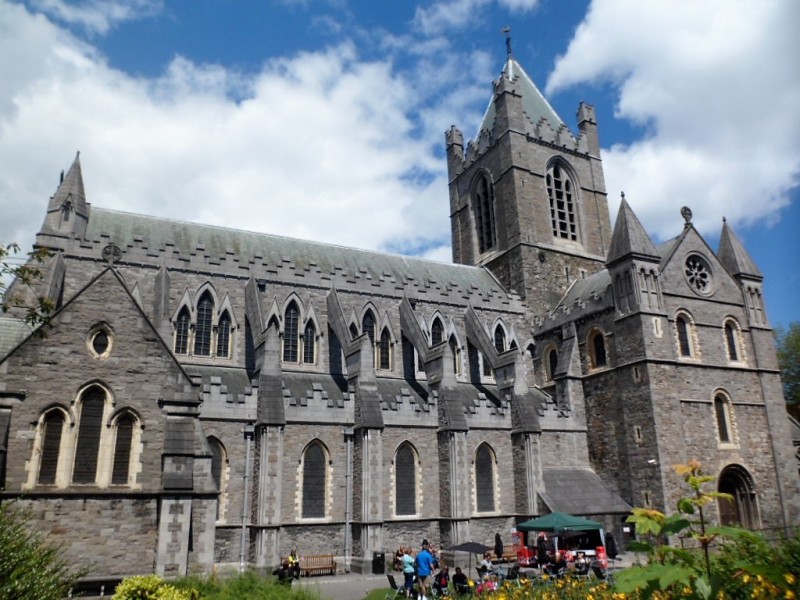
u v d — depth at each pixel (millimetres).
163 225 59031
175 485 27828
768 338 61094
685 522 9273
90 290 29203
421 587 31078
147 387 29141
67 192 50938
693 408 54531
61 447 27219
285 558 42406
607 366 57875
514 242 74000
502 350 66438
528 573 39719
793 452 58156
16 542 18031
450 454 50438
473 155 84125
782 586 9500
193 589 22234
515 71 87562
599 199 82125
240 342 53281
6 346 29859
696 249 60375
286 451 45844
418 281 63625
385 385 56969
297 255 64000
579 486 54625
